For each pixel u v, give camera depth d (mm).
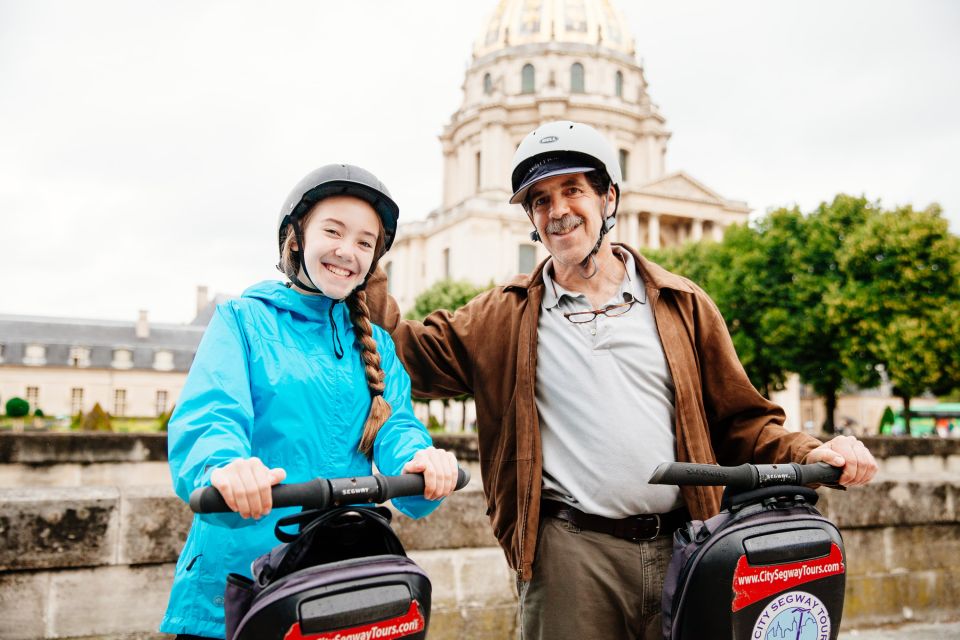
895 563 4590
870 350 28031
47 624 3174
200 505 1290
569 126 2307
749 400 2393
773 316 31141
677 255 42031
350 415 1778
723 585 1666
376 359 1851
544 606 2254
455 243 59156
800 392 64438
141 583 3328
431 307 45781
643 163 63250
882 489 4570
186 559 1680
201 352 1646
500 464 2441
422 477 1529
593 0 67375
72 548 3225
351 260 1740
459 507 3840
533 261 58219
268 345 1722
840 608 1768
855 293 28281
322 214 1745
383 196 1787
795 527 1729
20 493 3262
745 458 2400
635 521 2238
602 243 2432
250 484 1302
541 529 2309
